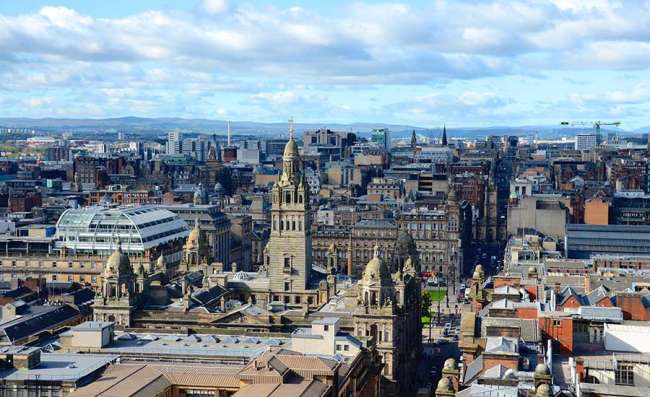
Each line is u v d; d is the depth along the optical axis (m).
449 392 142.50
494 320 180.75
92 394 156.25
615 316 186.25
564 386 145.12
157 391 165.12
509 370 147.50
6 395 163.62
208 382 171.25
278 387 164.25
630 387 135.12
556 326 173.75
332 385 172.00
